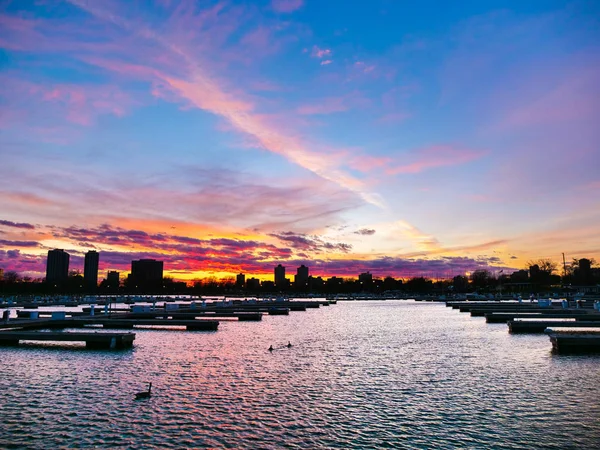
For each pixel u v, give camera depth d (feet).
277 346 169.17
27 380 110.11
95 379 111.34
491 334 201.36
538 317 252.62
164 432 74.95
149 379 111.86
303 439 72.33
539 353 146.30
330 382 109.70
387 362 136.36
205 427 77.36
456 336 197.77
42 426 77.46
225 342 179.52
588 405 88.58
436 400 93.66
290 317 326.44
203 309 346.74
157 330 222.28
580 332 196.65
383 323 270.67
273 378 114.01
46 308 482.69
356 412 85.87
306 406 89.66
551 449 67.97
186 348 161.89
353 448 68.80
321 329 234.58
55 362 132.87
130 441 71.00
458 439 72.13
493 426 77.82
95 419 81.05
